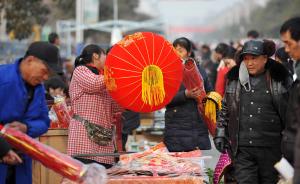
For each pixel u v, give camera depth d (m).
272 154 8.36
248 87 8.40
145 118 16.12
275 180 8.43
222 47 18.47
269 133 8.34
